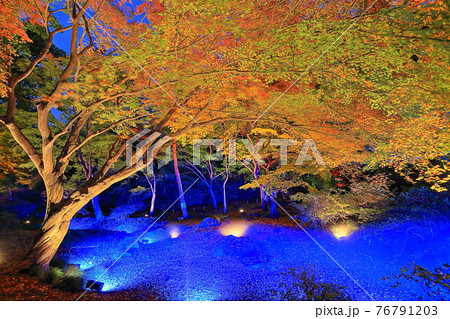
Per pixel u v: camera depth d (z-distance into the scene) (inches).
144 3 276.5
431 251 314.5
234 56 225.3
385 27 175.3
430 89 201.0
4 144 458.0
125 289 299.7
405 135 252.1
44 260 268.1
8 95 258.2
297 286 225.8
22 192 778.8
